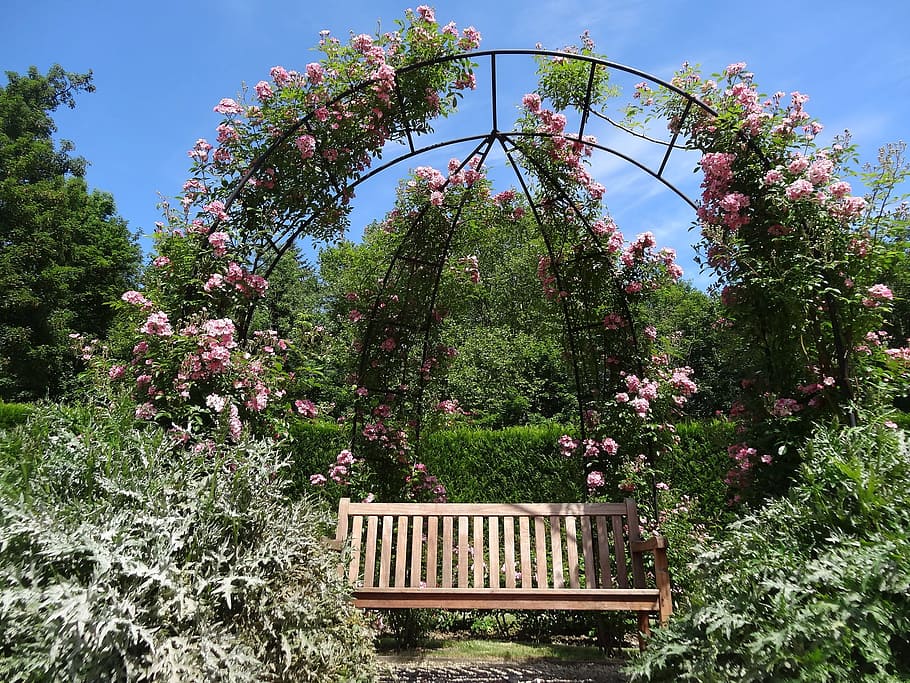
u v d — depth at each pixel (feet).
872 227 10.09
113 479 6.59
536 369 38.11
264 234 11.65
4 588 5.39
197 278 10.72
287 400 12.34
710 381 29.60
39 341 43.27
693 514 13.91
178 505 6.47
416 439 15.34
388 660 10.63
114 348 11.98
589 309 14.46
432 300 15.53
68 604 5.00
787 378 10.57
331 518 7.81
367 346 15.40
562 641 12.72
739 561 6.97
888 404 10.23
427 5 11.93
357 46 11.54
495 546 9.96
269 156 11.60
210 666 5.39
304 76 11.58
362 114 11.71
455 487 19.29
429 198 14.35
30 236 44.73
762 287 10.42
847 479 7.17
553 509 10.18
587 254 14.16
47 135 54.65
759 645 5.55
